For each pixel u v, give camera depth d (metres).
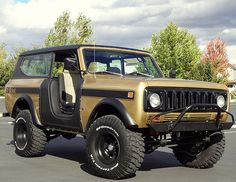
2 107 29.42
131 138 6.17
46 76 8.21
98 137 6.54
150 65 8.16
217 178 6.65
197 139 7.23
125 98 6.24
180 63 50.75
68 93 7.73
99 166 6.51
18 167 7.45
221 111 6.80
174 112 6.30
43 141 8.26
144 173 6.98
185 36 52.12
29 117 8.30
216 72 60.47
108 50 7.76
